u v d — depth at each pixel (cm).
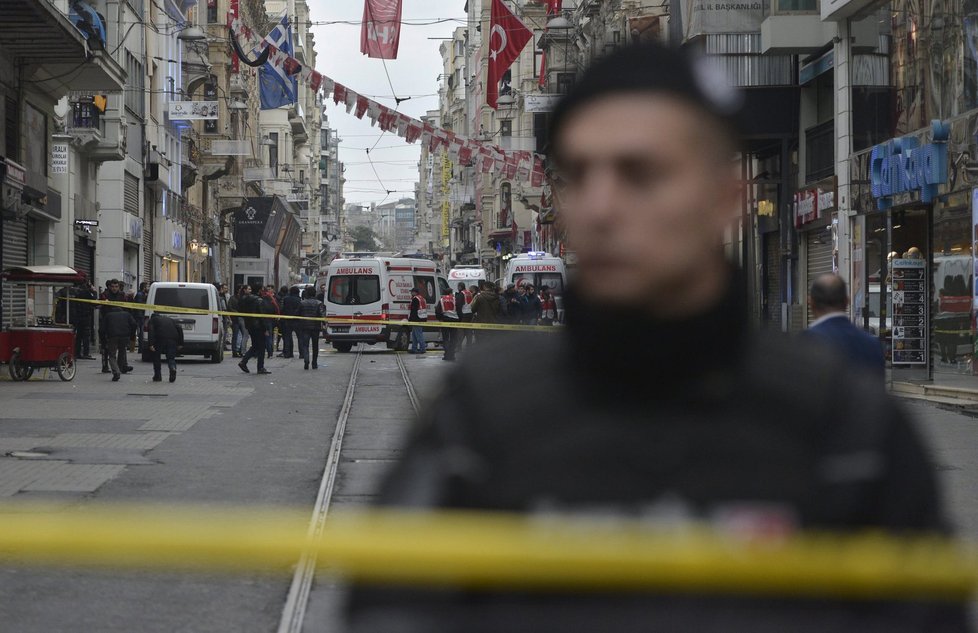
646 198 237
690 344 235
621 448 232
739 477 230
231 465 1856
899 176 3603
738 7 4691
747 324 245
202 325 4919
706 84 244
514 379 244
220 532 243
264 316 4131
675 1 3369
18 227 4781
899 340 3528
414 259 6184
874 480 232
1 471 1744
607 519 229
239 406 2864
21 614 970
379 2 4784
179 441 2147
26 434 2197
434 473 239
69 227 5600
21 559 1135
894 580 217
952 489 1653
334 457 1972
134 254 7350
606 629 220
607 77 244
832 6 4006
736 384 237
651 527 227
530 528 226
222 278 11819
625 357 235
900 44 3734
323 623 949
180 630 931
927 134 3469
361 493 1617
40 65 4509
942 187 3378
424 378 3884
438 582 221
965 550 230
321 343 7606
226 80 11106
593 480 232
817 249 4603
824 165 4475
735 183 249
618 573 215
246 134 12838
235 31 4572
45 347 3553
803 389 239
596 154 239
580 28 7981
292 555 233
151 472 1764
